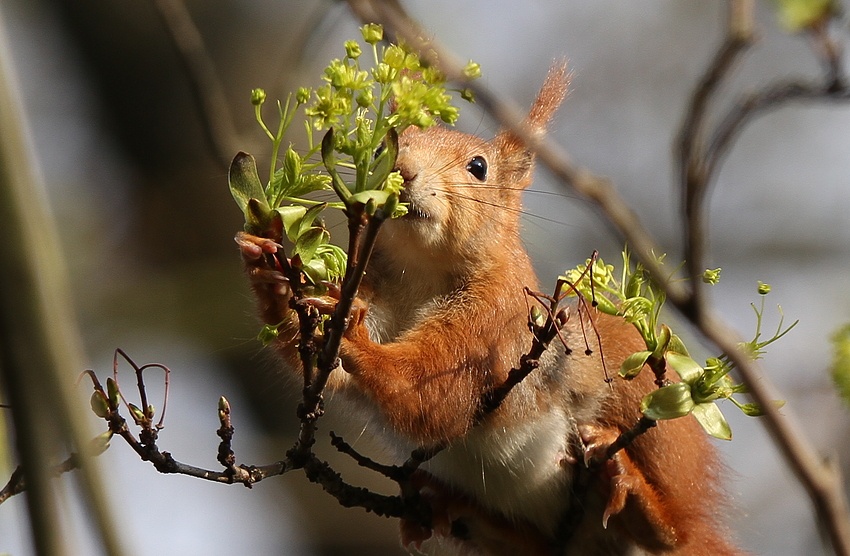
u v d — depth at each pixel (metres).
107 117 18.70
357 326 9.27
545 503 10.62
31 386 4.95
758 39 5.94
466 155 10.38
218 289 17.53
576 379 10.40
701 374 7.95
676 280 8.31
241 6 18.67
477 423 9.79
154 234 18.11
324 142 6.57
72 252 17.84
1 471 9.30
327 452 17.20
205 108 10.48
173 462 7.71
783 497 18.67
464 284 10.18
